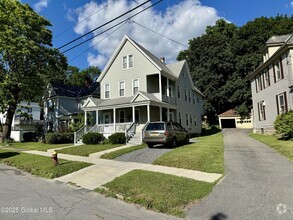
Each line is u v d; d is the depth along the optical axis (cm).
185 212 470
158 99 2070
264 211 453
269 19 4662
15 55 2358
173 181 667
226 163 899
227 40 4884
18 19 2430
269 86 2044
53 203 556
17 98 2609
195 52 4903
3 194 639
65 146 1842
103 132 2012
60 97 3312
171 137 1375
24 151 1667
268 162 884
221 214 450
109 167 930
